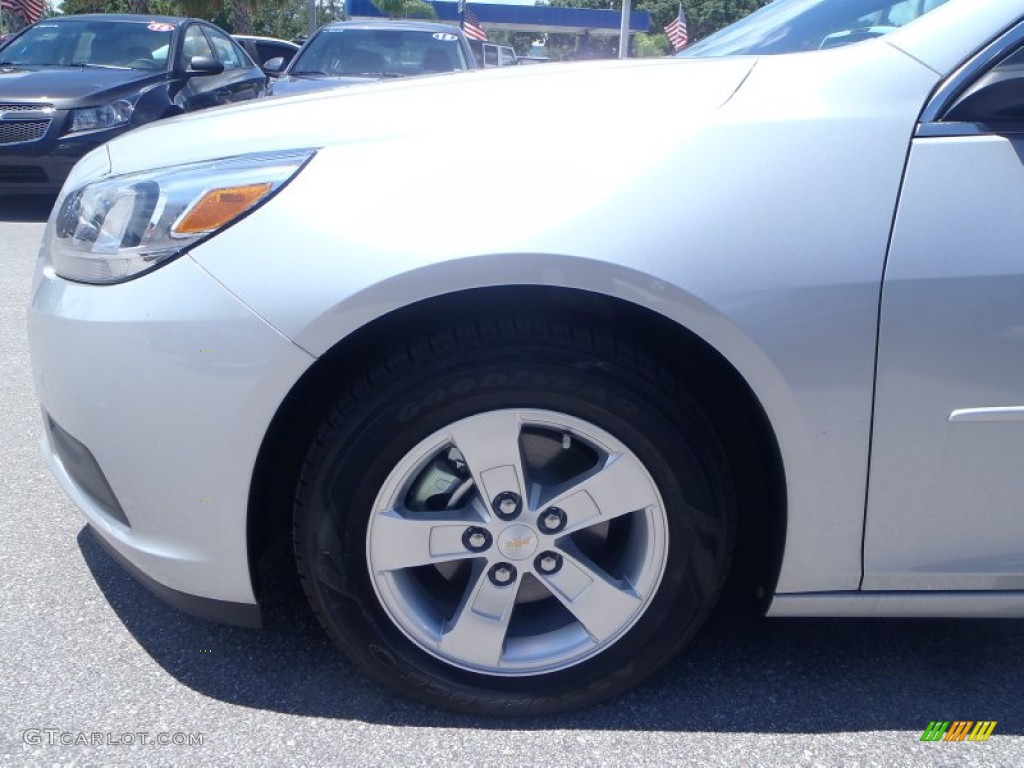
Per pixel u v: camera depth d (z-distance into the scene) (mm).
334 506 1793
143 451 1811
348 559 1824
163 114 7953
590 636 1928
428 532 1846
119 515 1927
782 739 1926
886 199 1722
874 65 1823
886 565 1874
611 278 1688
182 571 1880
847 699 2053
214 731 1921
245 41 14773
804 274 1703
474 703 1936
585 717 1979
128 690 2041
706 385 1906
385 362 1756
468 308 1810
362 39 7828
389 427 1751
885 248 1706
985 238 1706
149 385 1772
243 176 1797
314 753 1863
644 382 1755
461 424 1770
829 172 1735
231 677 2088
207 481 1789
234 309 1723
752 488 1971
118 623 2281
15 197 9055
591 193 1716
